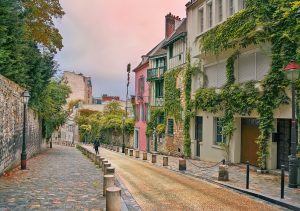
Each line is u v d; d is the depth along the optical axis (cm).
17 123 1653
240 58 1814
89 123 7488
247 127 1805
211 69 2183
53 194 959
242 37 1655
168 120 3034
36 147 2822
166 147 3061
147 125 3744
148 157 2756
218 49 1930
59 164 1908
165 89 3078
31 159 2238
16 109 1625
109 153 3581
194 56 2245
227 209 869
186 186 1206
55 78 4016
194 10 2414
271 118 1508
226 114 1888
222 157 1984
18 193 963
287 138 1474
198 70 2317
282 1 1402
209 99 2078
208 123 2180
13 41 1791
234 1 1852
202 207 887
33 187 1070
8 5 1683
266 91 1515
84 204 840
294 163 1125
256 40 1556
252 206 907
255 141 1586
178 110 2755
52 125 4038
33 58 2409
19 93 1705
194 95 2330
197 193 1075
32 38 2503
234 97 1775
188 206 896
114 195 705
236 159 1845
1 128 1299
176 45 2888
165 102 3070
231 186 1172
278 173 1445
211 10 2148
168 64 3067
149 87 3822
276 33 1463
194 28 2411
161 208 873
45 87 2883
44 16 2527
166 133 3050
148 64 3984
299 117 1331
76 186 1109
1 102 1302
